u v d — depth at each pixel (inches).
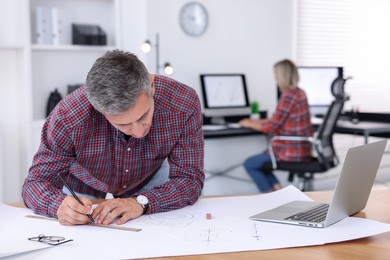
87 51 179.3
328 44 237.1
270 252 53.5
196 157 74.8
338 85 169.2
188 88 74.6
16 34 163.5
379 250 54.2
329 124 171.2
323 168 169.9
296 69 176.7
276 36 219.8
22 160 170.1
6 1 162.9
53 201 66.3
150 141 73.9
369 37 246.4
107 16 182.9
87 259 51.7
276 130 174.6
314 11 232.8
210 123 199.8
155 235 59.0
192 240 57.1
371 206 73.1
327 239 57.1
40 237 57.9
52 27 167.9
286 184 225.5
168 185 71.9
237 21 209.3
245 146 217.8
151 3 190.1
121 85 56.4
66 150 70.7
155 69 192.5
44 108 172.9
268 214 66.2
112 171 76.9
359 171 64.1
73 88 172.2
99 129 71.8
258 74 215.9
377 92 250.2
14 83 167.9
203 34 201.8
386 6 249.1
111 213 63.9
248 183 219.0
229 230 60.6
